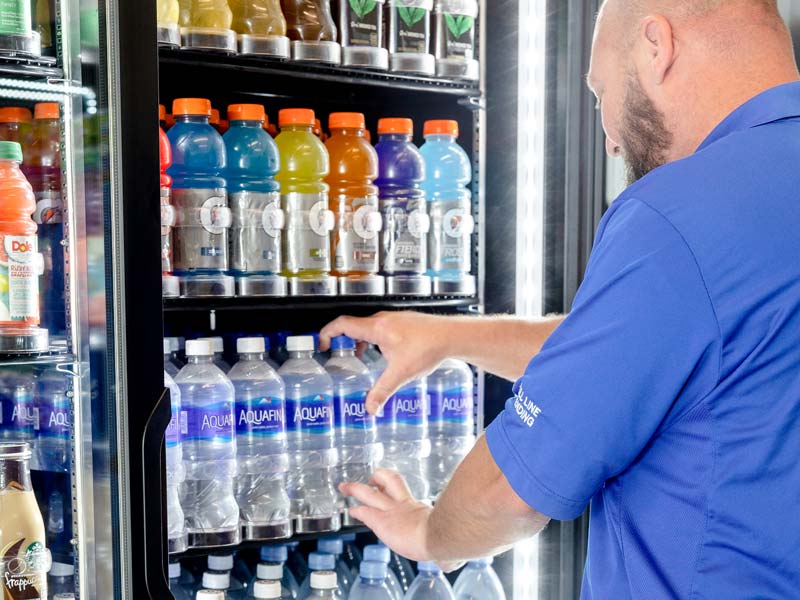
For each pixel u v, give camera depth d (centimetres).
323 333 201
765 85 126
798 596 117
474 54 226
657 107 131
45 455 181
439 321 192
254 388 199
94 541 160
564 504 123
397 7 210
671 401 118
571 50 215
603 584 132
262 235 196
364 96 245
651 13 130
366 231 207
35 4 170
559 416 121
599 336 119
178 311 224
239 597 215
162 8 179
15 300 162
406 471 219
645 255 117
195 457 191
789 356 116
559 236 220
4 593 162
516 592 227
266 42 189
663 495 123
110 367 154
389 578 224
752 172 119
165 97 222
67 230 166
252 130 200
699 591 120
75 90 159
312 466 204
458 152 226
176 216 187
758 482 117
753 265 115
